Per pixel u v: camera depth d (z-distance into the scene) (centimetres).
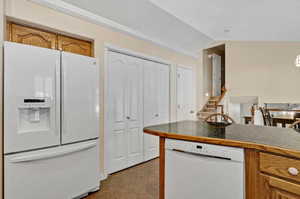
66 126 212
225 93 738
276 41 660
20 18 205
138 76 357
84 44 273
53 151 201
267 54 677
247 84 703
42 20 222
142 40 355
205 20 383
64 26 241
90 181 238
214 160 138
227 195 132
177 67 448
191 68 495
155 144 397
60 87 208
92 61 242
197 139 143
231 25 420
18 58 178
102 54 285
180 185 155
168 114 426
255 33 496
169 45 414
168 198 161
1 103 173
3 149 171
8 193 172
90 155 239
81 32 258
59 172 206
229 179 131
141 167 343
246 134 152
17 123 178
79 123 226
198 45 498
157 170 327
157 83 399
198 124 214
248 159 124
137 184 271
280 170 111
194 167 147
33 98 187
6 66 172
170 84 429
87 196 236
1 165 171
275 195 113
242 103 723
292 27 446
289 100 648
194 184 147
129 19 307
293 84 645
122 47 316
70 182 216
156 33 369
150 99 382
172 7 320
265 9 339
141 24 330
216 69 923
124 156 331
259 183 120
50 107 199
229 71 732
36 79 189
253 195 122
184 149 151
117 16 290
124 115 331
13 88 175
